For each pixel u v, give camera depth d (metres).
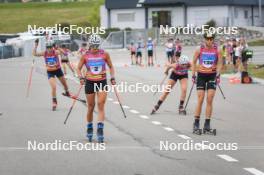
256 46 115.06
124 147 22.09
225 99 40.22
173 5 131.25
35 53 33.81
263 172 17.92
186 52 102.19
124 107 35.00
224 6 128.25
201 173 17.80
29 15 172.50
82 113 32.19
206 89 25.81
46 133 25.34
